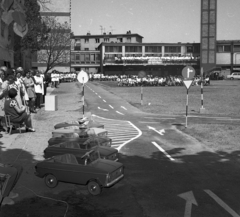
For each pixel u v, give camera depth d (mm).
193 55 86062
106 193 6898
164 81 56969
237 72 86688
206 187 7395
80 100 28891
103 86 54594
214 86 56500
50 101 20547
